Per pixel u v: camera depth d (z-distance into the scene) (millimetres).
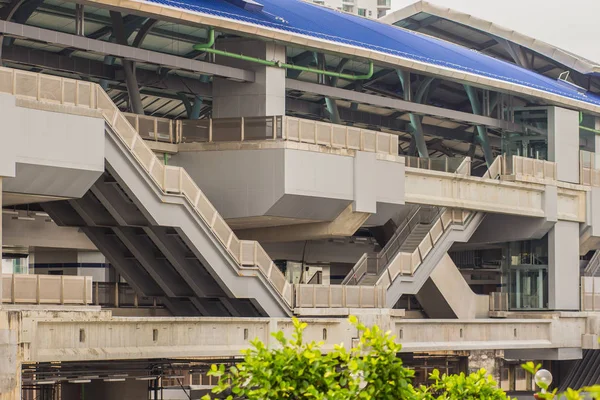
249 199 48094
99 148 40812
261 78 50500
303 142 48438
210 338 42906
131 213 44500
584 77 76875
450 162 57656
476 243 66688
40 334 37031
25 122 38688
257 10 52750
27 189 39500
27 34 42531
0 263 37281
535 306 66188
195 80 53875
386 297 53562
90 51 44906
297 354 17188
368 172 51125
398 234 57656
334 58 57688
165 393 59438
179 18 45375
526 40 75750
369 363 17281
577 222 67438
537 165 63875
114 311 50969
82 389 49688
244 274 45906
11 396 36125
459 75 59938
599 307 68688
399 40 61344
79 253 58781
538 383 17250
